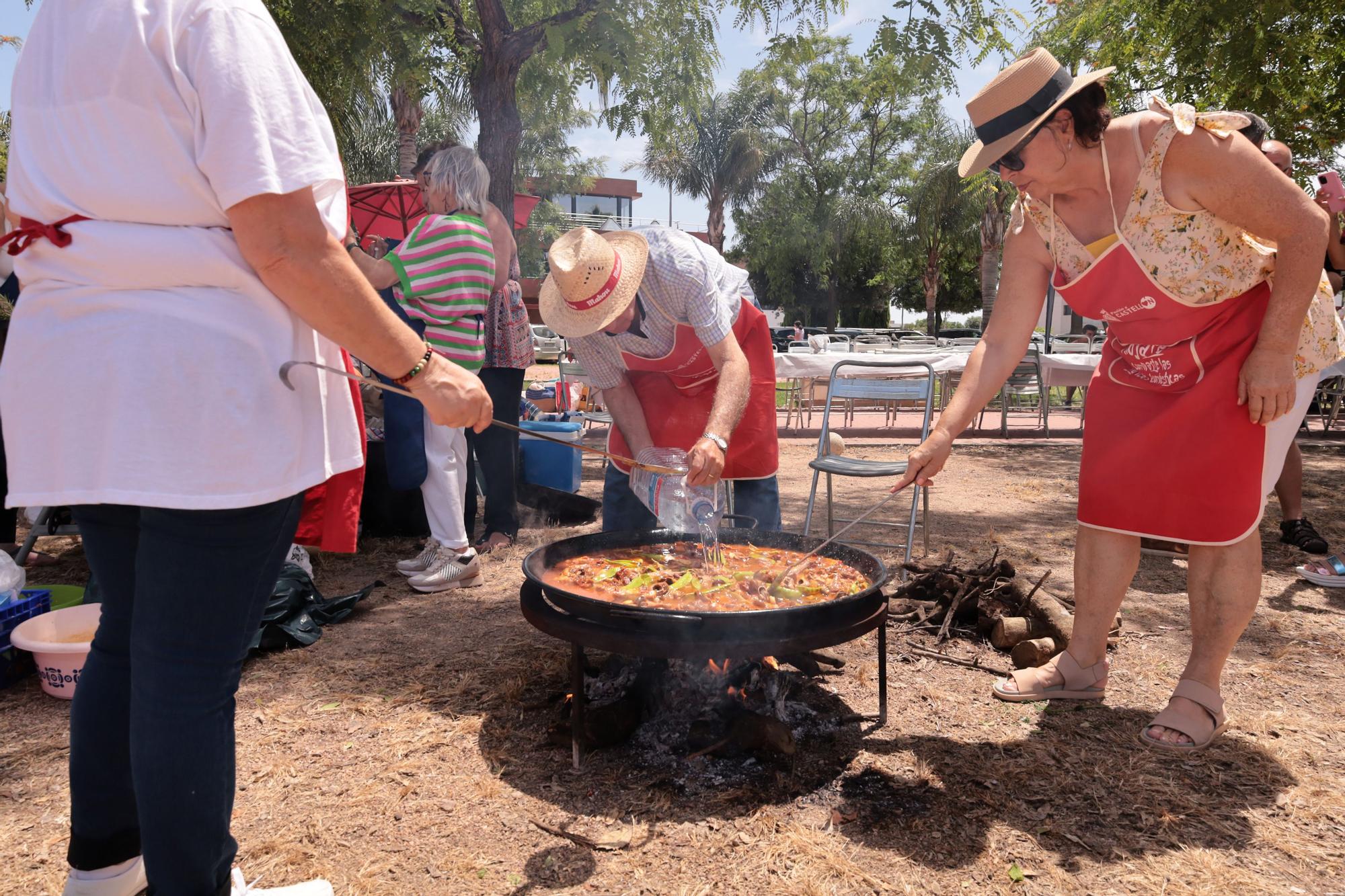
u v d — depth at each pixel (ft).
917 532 18.61
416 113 58.03
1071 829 7.36
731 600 7.94
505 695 10.03
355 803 7.77
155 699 4.65
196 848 4.79
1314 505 21.15
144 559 4.64
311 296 4.55
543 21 25.40
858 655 11.43
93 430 4.50
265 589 5.04
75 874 5.49
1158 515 8.71
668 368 10.68
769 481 12.02
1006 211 94.12
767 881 6.68
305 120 4.53
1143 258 7.88
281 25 21.89
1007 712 9.67
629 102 27.61
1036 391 41.65
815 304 146.61
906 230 127.13
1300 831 7.34
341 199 5.22
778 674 9.89
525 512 20.17
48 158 4.62
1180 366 8.35
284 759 8.57
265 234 4.37
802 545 9.93
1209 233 7.66
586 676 10.54
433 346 13.75
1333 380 34.96
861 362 17.10
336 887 6.57
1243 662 11.05
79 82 4.47
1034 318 9.32
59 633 10.55
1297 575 14.92
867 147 132.98
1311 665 10.95
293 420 4.88
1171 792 7.94
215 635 4.76
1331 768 8.38
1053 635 11.07
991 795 7.88
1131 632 12.13
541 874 6.78
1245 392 8.06
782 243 133.49
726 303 10.31
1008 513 20.85
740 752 8.52
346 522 6.03
